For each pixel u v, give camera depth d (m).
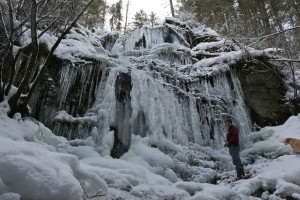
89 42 9.66
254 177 5.93
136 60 10.09
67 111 7.30
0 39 6.37
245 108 10.30
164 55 11.62
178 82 9.83
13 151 2.62
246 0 17.16
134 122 7.60
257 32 13.88
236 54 11.09
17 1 6.50
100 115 7.16
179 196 4.46
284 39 11.81
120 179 4.54
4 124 4.79
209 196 4.17
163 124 7.98
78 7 6.10
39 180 2.46
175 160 6.89
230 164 7.85
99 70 8.09
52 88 7.20
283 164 6.81
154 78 9.11
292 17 16.11
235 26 13.41
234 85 10.70
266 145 8.36
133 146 7.07
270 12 16.81
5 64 6.05
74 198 2.44
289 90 11.02
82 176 3.02
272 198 5.20
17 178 2.42
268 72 11.11
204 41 14.30
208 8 18.52
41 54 7.35
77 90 7.63
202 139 9.16
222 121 9.73
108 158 6.15
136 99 7.87
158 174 6.23
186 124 8.98
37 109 6.82
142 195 4.26
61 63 7.66
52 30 8.48
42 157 2.76
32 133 5.10
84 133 6.96
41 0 5.25
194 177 6.54
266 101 10.44
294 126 8.93
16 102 5.41
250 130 9.94
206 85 10.38
